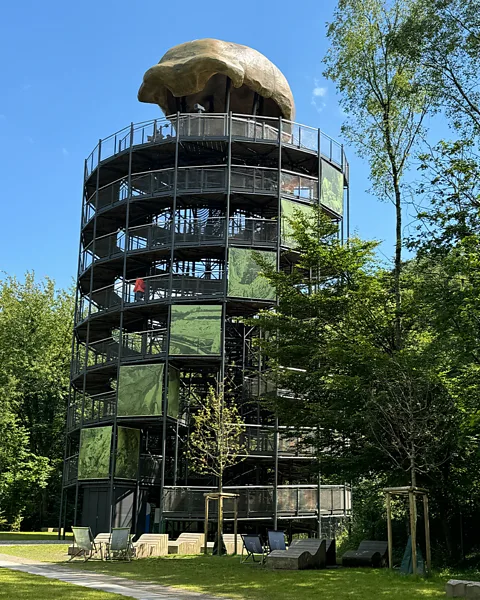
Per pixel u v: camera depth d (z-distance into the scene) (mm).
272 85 42375
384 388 22188
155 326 41656
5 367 53625
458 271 21891
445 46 29484
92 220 42250
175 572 18828
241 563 21562
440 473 22422
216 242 36750
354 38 31297
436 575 17797
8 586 14523
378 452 23234
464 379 22156
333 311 27266
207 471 36000
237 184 37812
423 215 23672
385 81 31016
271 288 36344
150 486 38469
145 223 42250
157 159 41031
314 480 36188
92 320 40062
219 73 41375
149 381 35688
